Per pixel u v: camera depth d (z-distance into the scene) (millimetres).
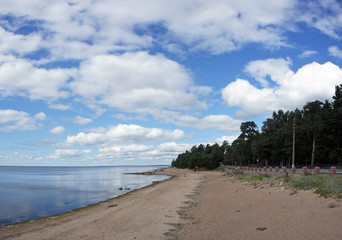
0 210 26859
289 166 76938
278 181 26688
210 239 12516
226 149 140250
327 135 62219
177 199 28156
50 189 50094
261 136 97000
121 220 18312
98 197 36750
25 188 52438
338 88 63125
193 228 15047
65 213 23109
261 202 20125
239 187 32969
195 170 131875
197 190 37625
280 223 13508
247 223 14602
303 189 20047
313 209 14695
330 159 63125
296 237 11055
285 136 79125
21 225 18469
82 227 16719
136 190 42781
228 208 20172
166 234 14180
